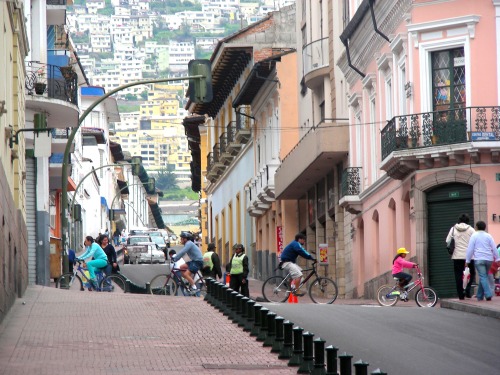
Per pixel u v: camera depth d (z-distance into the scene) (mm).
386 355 31609
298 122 95062
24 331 36219
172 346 33125
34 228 76188
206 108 134625
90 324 38594
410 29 58906
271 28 109000
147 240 136250
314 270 55469
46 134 57844
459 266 46781
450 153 56750
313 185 87562
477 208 56500
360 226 73688
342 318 40844
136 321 39750
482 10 57062
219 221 139250
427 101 58656
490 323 39219
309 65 85438
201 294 58188
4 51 46625
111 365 29188
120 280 62250
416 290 52969
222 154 123812
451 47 58031
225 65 112812
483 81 56844
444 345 33500
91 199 173750
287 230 96312
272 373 28047
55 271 81438
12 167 51375
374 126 69438
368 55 69500
